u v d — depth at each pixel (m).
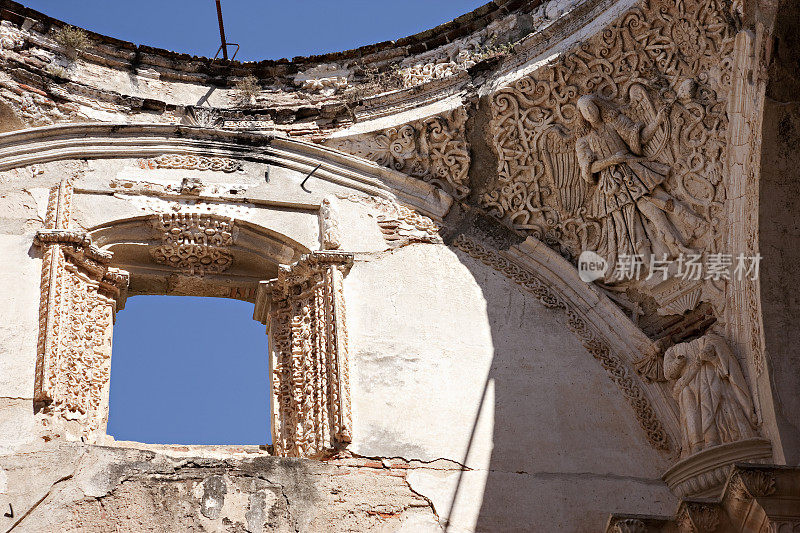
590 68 11.41
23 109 11.54
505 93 11.70
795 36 10.11
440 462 10.10
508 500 9.99
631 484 10.23
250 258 11.34
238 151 11.80
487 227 11.69
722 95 10.71
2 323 10.09
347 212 11.56
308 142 11.95
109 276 10.80
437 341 10.84
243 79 12.62
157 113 12.14
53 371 9.84
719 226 10.55
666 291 10.87
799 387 9.64
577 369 10.85
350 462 9.97
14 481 9.30
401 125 11.95
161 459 9.59
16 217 10.80
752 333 9.95
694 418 10.01
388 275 11.20
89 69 12.16
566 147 11.52
